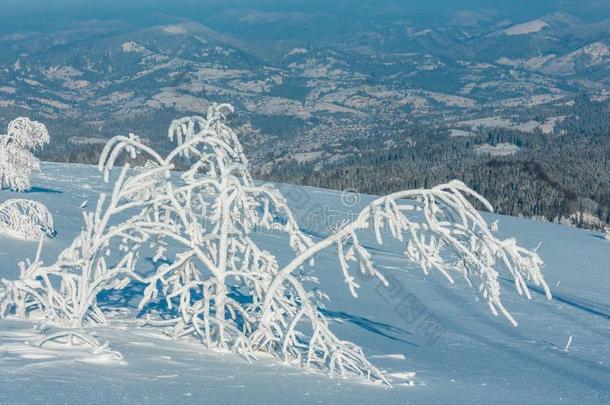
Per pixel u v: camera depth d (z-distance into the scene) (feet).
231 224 35.65
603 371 41.11
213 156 36.24
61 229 87.51
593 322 65.05
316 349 35.86
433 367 37.06
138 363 26.84
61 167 216.13
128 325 35.94
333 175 308.60
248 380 26.61
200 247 38.06
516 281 30.32
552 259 124.67
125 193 34.42
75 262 33.78
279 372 29.30
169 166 34.94
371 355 38.70
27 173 122.11
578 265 119.14
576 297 83.15
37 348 26.66
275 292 33.68
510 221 195.62
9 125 118.21
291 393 25.13
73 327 32.63
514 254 30.32
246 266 35.47
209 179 34.73
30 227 73.72
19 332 29.32
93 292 33.83
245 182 37.09
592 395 32.58
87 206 121.19
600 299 83.82
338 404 24.14
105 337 31.30
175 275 35.63
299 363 31.94
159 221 36.40
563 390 33.45
